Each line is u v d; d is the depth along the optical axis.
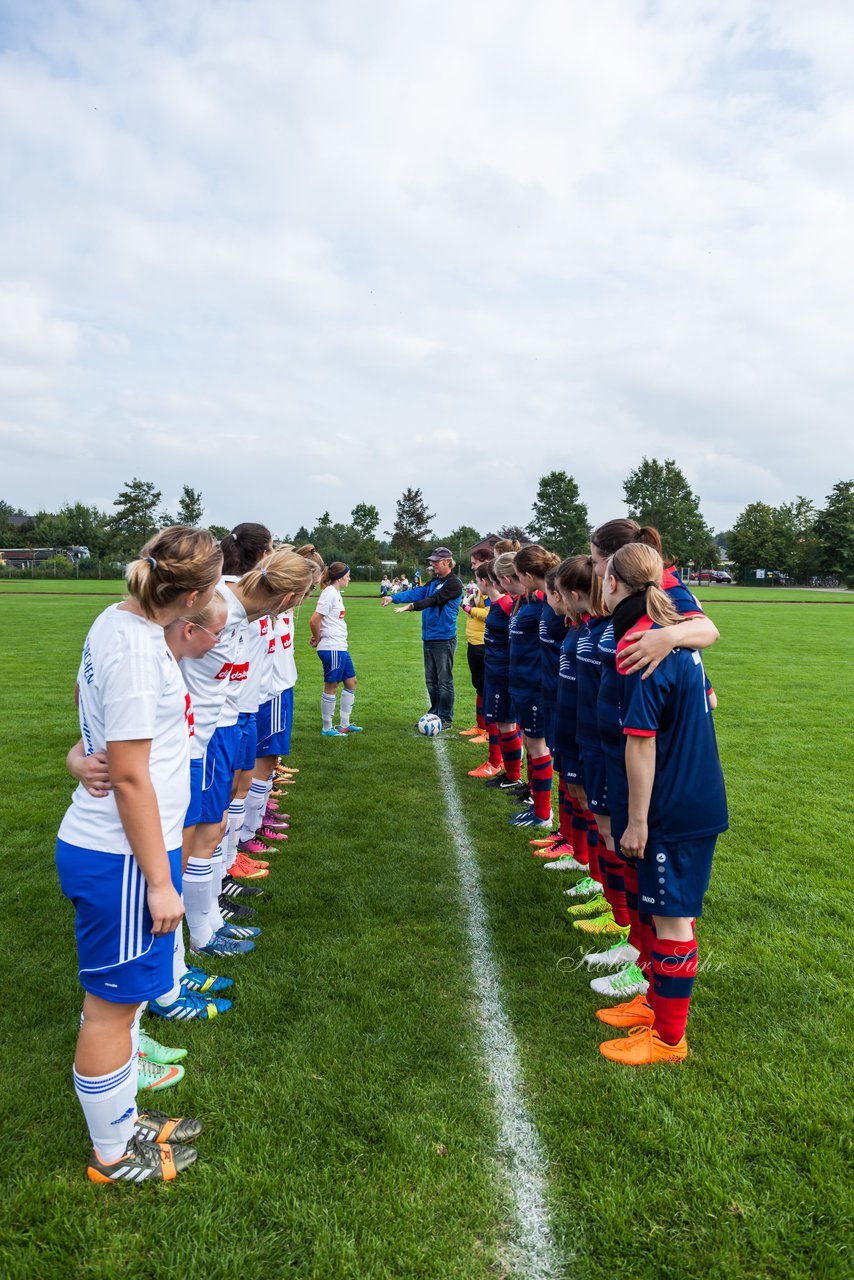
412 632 20.33
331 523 83.00
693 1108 2.43
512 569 5.04
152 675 1.95
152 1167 2.12
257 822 4.75
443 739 8.05
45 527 90.06
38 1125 2.33
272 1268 1.86
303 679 12.10
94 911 1.93
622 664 2.58
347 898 4.09
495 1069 2.64
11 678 11.50
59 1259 1.88
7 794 5.92
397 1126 2.32
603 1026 2.92
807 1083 2.56
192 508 74.62
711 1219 2.02
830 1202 2.05
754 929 3.76
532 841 5.01
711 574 75.38
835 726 8.94
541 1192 2.11
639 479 73.94
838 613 31.17
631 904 3.17
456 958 3.44
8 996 3.06
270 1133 2.30
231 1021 2.90
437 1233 1.96
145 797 1.91
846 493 72.19
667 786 2.58
